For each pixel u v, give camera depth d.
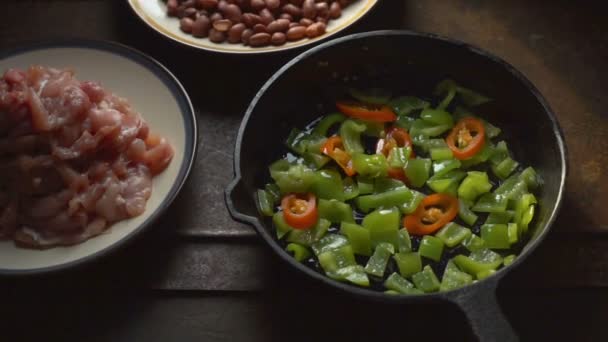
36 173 0.73
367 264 0.70
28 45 0.81
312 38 0.82
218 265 0.74
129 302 0.73
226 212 0.76
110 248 0.70
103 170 0.74
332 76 0.78
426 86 0.79
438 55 0.76
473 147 0.74
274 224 0.72
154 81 0.79
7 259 0.72
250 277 0.73
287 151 0.77
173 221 0.76
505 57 0.83
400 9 0.86
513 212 0.72
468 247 0.71
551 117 0.71
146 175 0.75
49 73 0.76
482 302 0.62
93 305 0.73
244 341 0.71
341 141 0.76
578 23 0.84
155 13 0.85
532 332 0.70
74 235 0.73
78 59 0.81
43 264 0.72
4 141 0.73
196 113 0.78
